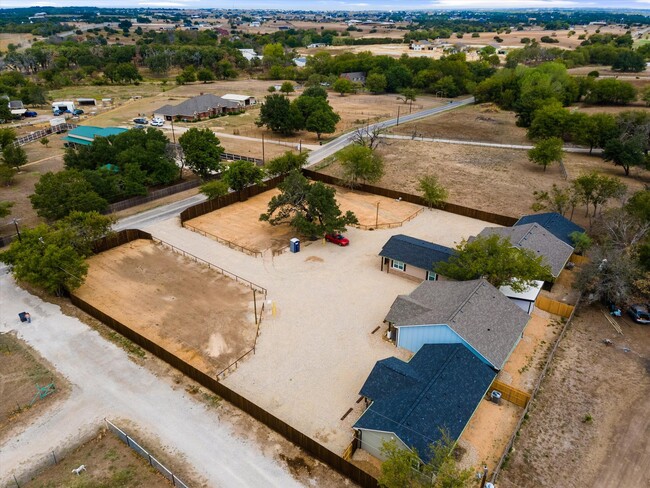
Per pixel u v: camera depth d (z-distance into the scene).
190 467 28.16
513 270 40.78
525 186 74.62
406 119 126.06
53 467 28.22
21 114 126.44
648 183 74.75
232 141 101.50
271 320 41.88
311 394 33.66
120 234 55.22
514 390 32.44
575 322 42.06
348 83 163.50
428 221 62.59
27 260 43.72
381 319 42.16
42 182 59.06
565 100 131.88
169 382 34.88
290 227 60.50
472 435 30.31
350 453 29.08
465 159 89.44
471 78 170.50
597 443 29.89
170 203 68.38
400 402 29.67
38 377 35.22
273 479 27.48
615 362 37.09
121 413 32.06
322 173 79.88
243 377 35.25
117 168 72.12
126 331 39.31
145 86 176.88
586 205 65.19
